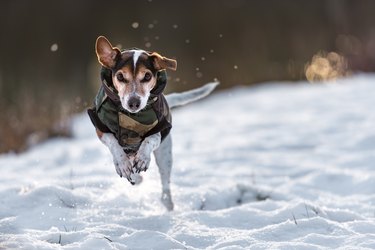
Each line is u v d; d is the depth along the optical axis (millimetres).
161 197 6969
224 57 19375
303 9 24047
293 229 5910
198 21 23812
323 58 18891
